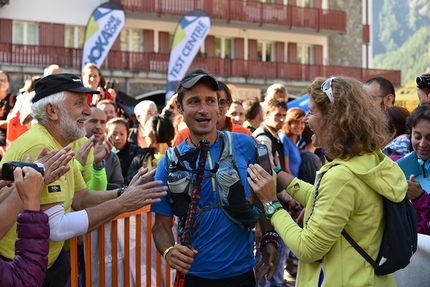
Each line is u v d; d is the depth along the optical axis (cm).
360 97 271
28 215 239
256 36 2680
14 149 311
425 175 371
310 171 620
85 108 333
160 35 2500
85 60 1720
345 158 274
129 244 394
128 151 574
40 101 323
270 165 316
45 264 241
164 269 458
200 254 301
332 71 2731
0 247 308
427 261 355
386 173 268
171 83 1831
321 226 262
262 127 591
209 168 303
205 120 305
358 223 267
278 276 608
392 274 286
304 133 686
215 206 301
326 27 2727
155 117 576
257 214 312
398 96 1074
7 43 2156
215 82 304
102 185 432
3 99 717
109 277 385
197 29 1828
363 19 2853
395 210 267
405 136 445
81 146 391
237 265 304
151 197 305
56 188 304
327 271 271
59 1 2275
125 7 2381
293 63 2666
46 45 2225
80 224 305
